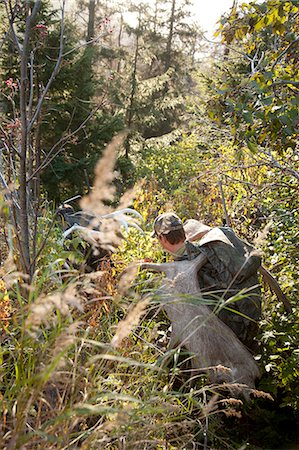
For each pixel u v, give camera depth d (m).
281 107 4.17
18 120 3.03
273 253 5.73
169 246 4.29
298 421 4.23
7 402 2.13
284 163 5.94
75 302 1.75
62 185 17.86
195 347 3.88
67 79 16.61
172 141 24.08
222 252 4.04
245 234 6.27
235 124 4.39
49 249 3.14
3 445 1.88
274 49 4.99
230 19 4.70
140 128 26.53
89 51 16.88
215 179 7.04
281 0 4.45
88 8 14.02
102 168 1.69
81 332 2.71
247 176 6.90
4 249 2.89
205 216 6.85
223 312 4.03
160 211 6.64
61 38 3.11
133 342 3.17
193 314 3.92
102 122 18.36
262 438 4.00
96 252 2.30
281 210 5.65
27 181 2.88
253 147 4.38
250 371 3.93
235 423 4.13
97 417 2.74
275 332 4.32
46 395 2.31
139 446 2.38
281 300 4.53
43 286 2.78
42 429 1.92
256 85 4.23
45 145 17.45
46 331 2.55
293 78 4.43
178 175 11.37
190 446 3.24
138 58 27.81
